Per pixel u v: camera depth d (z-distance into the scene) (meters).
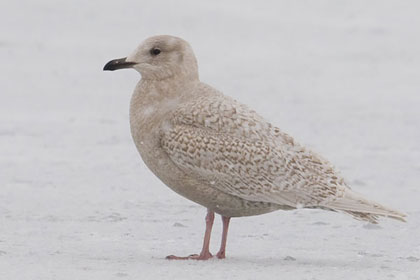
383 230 11.84
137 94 10.39
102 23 46.09
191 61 10.42
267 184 9.92
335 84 32.81
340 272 9.20
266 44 43.50
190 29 46.28
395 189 15.41
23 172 16.47
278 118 24.81
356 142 20.88
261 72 35.72
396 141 21.06
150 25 46.50
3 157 18.05
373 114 25.61
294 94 30.20
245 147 9.92
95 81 32.16
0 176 16.03
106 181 15.74
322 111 26.20
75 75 33.28
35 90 29.55
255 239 11.34
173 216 12.84
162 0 51.47
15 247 10.46
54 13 47.44
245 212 10.22
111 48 40.47
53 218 12.53
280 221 12.50
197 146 9.92
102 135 21.16
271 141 10.02
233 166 9.91
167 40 10.40
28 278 8.62
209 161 9.93
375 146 20.31
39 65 35.19
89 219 12.51
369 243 11.04
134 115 10.34
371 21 49.78
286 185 9.94
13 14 46.66
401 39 44.75
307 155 10.09
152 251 10.48
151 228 11.98
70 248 10.49
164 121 10.14
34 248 10.42
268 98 29.23
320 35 45.94
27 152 18.72
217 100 10.16
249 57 39.69
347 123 23.92
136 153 18.88
